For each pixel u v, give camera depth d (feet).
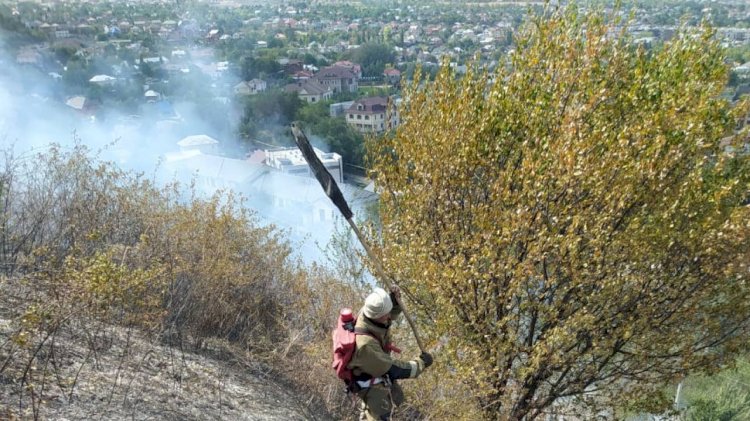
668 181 26.99
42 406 19.69
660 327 29.01
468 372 26.66
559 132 28.07
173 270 30.42
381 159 32.48
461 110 30.19
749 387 54.80
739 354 30.50
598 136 26.40
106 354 25.50
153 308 28.43
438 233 30.91
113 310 27.40
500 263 26.91
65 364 23.24
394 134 33.27
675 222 26.99
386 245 31.96
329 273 37.11
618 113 29.58
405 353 28.89
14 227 32.63
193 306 32.68
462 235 29.91
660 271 27.14
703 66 29.58
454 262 27.50
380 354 16.07
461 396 28.48
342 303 33.40
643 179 26.04
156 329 29.91
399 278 30.55
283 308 36.83
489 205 29.71
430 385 27.71
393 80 427.33
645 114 27.94
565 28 30.53
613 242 26.37
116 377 22.56
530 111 29.84
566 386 30.45
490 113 29.73
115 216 35.37
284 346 34.47
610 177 25.99
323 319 33.50
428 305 30.66
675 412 31.48
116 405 21.70
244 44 543.80
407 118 32.30
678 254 27.30
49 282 22.07
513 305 28.76
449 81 31.68
